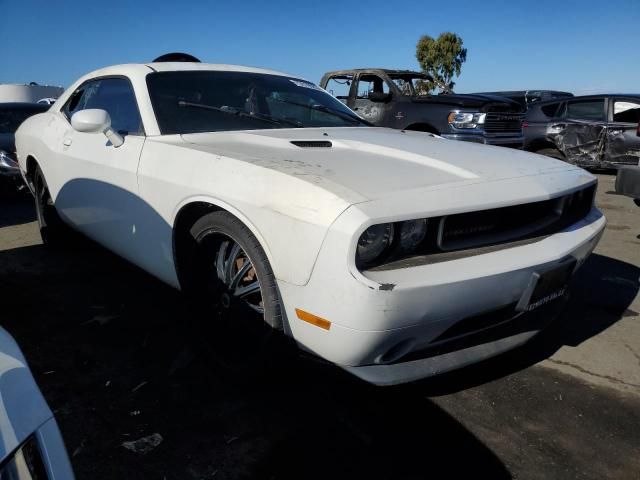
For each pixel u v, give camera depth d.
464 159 2.40
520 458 1.99
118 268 3.89
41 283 3.57
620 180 4.62
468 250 2.02
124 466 1.88
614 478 1.91
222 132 2.77
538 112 9.86
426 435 2.10
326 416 2.20
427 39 33.38
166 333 2.87
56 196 3.62
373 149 2.49
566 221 2.50
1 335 1.36
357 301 1.73
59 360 2.57
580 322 3.19
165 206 2.47
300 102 3.34
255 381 2.29
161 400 2.28
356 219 1.72
